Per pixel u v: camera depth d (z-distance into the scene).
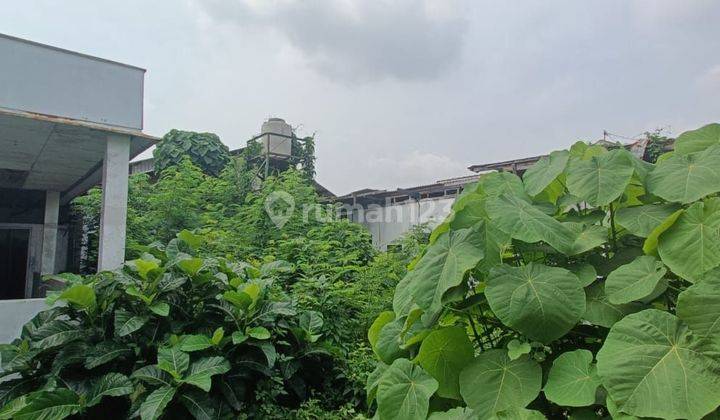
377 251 7.49
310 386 4.15
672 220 1.20
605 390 1.13
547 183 1.55
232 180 10.27
